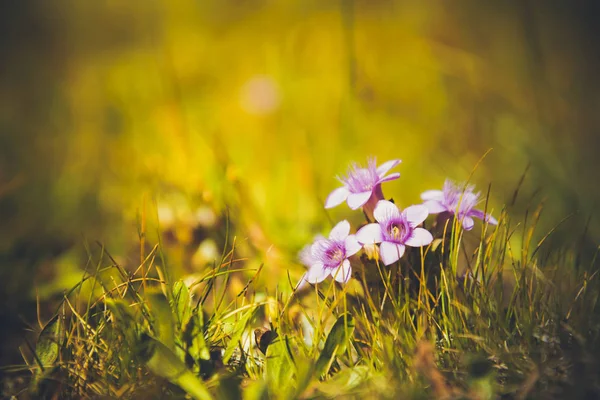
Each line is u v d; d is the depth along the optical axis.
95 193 0.58
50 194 0.59
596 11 0.84
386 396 0.36
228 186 0.50
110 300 0.37
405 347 0.37
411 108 0.69
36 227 0.55
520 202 0.53
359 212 0.53
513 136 0.60
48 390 0.38
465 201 0.40
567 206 0.52
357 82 0.61
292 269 0.45
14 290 0.47
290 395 0.36
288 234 0.51
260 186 0.55
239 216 0.48
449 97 0.69
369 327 0.38
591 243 0.47
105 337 0.39
